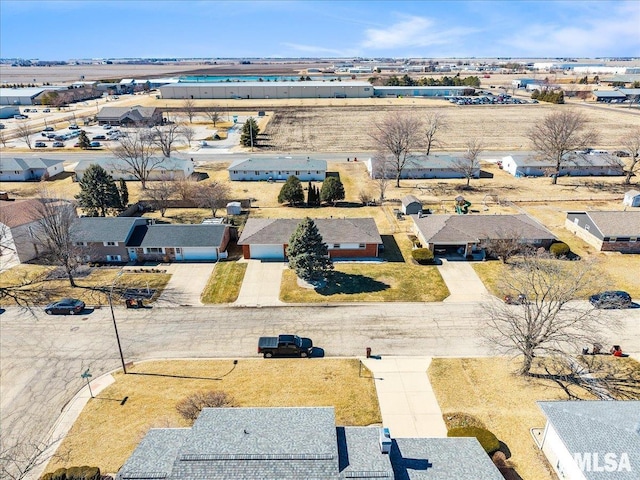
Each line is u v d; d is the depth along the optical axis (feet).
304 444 63.67
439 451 69.15
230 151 322.55
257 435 65.51
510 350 107.86
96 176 190.70
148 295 136.98
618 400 83.82
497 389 96.32
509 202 216.74
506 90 643.86
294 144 341.41
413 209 198.59
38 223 157.17
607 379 98.89
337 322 122.72
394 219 197.36
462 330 118.42
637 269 148.97
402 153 269.64
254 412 71.31
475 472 64.85
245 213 204.74
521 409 90.48
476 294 136.15
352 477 60.23
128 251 159.63
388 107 495.00
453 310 127.85
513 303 128.98
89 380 100.32
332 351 110.32
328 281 144.66
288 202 215.72
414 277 146.72
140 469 64.23
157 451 68.03
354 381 99.40
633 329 117.29
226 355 109.29
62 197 223.30
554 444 75.92
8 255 160.15
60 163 273.75
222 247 163.73
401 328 119.55
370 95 568.82
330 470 60.54
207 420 69.00
